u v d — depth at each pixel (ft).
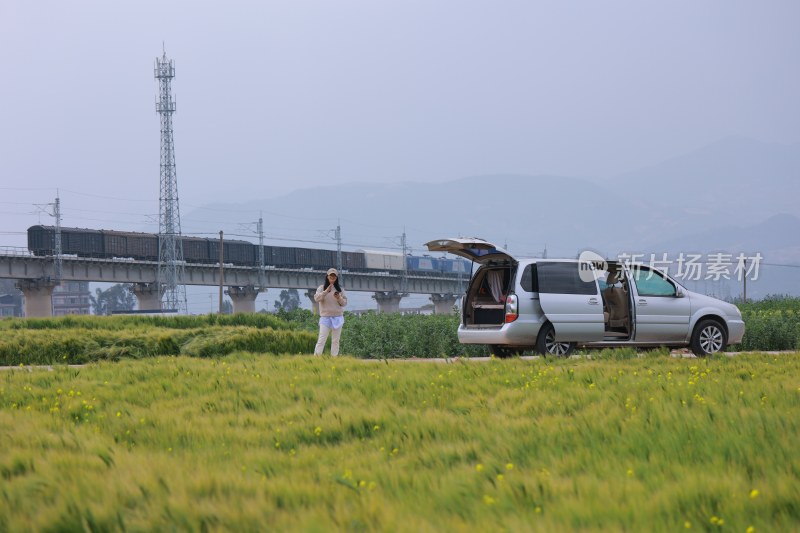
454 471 85.51
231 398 146.82
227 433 111.45
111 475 83.66
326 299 244.63
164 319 393.29
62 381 175.01
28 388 161.79
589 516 67.56
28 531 68.03
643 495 72.90
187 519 68.49
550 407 125.80
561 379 159.43
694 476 76.89
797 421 103.86
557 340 223.10
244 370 190.70
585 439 99.76
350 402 136.36
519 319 220.02
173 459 93.35
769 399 126.31
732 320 242.58
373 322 345.72
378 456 95.45
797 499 69.77
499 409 129.18
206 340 276.62
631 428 101.81
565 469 85.51
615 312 236.43
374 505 70.74
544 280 224.12
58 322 369.50
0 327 357.20
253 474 85.35
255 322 409.08
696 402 124.06
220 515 69.72
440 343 313.94
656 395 132.36
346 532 65.31
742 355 218.38
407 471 86.74
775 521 65.82
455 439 104.06
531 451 94.22
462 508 72.13
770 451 87.10
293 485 78.79
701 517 66.90
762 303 563.48
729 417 106.42
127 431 113.91
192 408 134.82
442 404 135.85
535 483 77.82
